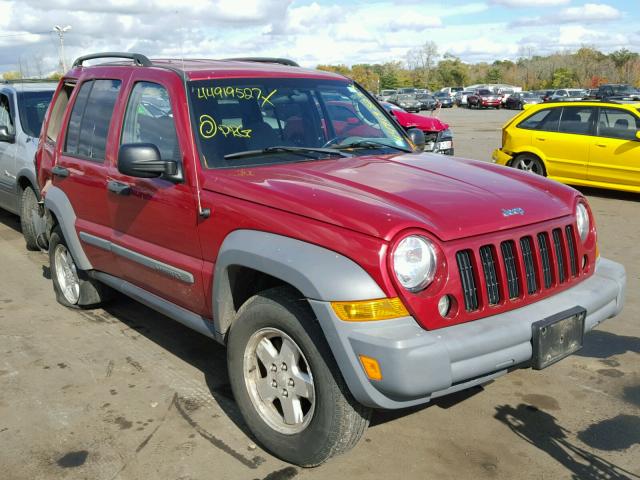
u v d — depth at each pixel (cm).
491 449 337
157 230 390
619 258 686
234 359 335
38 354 460
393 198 309
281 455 322
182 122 373
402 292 275
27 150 717
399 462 326
